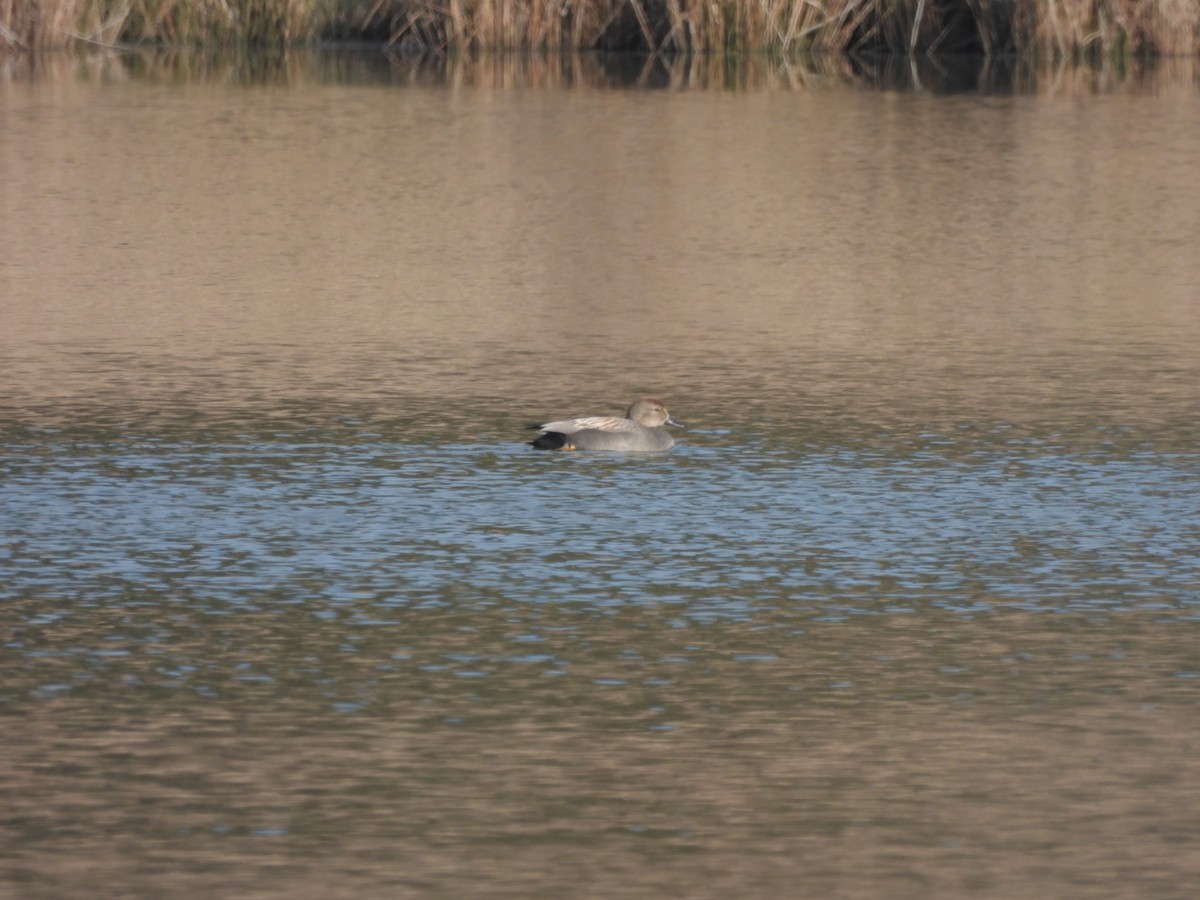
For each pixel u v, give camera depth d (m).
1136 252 57.19
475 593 27.36
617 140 75.75
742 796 20.62
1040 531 30.70
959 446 36.16
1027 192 66.25
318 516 31.19
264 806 20.31
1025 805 20.47
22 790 20.64
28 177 66.94
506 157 72.06
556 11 104.31
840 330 46.91
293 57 102.81
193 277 52.53
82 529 30.36
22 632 25.59
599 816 20.12
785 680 24.02
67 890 18.47
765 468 34.47
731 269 54.22
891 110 84.12
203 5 105.50
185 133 76.56
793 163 71.25
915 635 25.75
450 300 50.00
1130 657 24.97
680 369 42.56
